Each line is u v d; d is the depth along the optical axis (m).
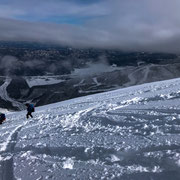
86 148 6.73
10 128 13.95
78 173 5.34
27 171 5.93
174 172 4.58
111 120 10.13
